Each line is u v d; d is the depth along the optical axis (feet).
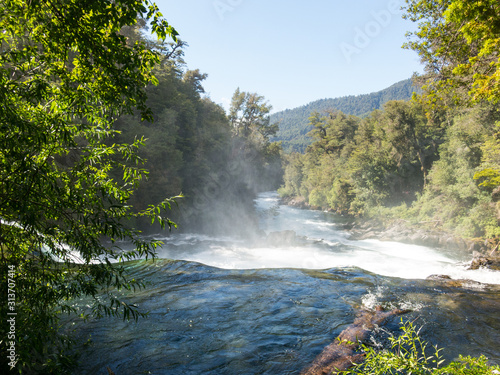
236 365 15.66
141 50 10.77
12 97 10.00
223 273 30.66
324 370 15.16
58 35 9.78
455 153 112.16
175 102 141.18
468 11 22.48
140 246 11.64
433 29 28.81
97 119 12.03
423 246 90.58
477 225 86.38
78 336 17.83
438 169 117.08
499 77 24.00
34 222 9.64
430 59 31.12
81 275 11.53
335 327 19.79
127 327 19.20
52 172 11.02
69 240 11.05
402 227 110.63
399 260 69.82
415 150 143.23
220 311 21.91
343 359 16.11
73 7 9.36
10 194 9.53
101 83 10.96
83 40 9.80
